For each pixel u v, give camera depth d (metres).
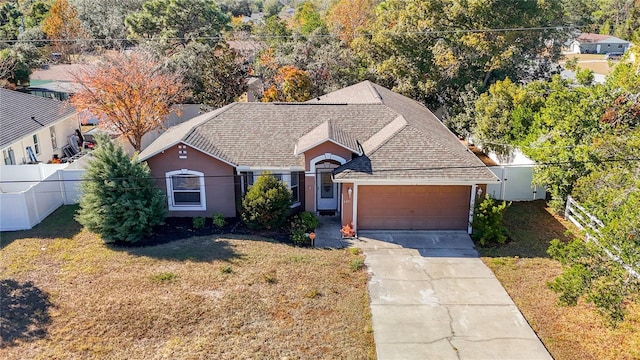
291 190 18.98
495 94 25.81
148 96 25.66
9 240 17.03
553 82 24.19
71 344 11.48
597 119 18.95
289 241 17.17
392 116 20.81
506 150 24.52
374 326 12.44
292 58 35.38
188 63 34.41
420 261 15.89
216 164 18.47
